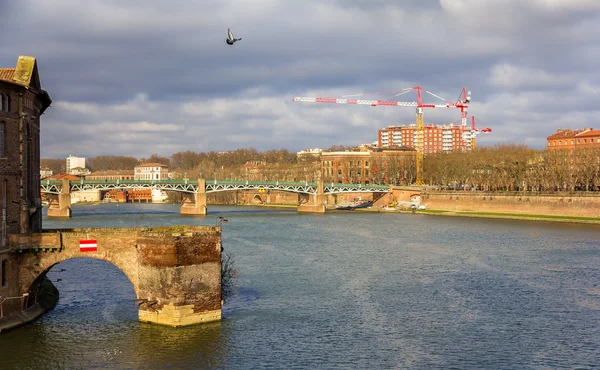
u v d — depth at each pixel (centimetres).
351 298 9569
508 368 6775
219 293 7738
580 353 7225
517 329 8088
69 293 9456
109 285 10038
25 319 7631
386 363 6856
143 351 6869
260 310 8694
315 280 10912
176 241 7338
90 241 7481
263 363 6738
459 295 9862
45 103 9162
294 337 7575
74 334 7344
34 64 7769
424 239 17312
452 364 6856
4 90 7281
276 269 11956
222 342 7244
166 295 7425
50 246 7406
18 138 7506
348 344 7412
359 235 18300
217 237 7612
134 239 7512
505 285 10631
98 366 6500
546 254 14225
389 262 12975
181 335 7306
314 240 16812
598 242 16475
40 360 6606
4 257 7238
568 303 9388
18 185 7519
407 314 8719
